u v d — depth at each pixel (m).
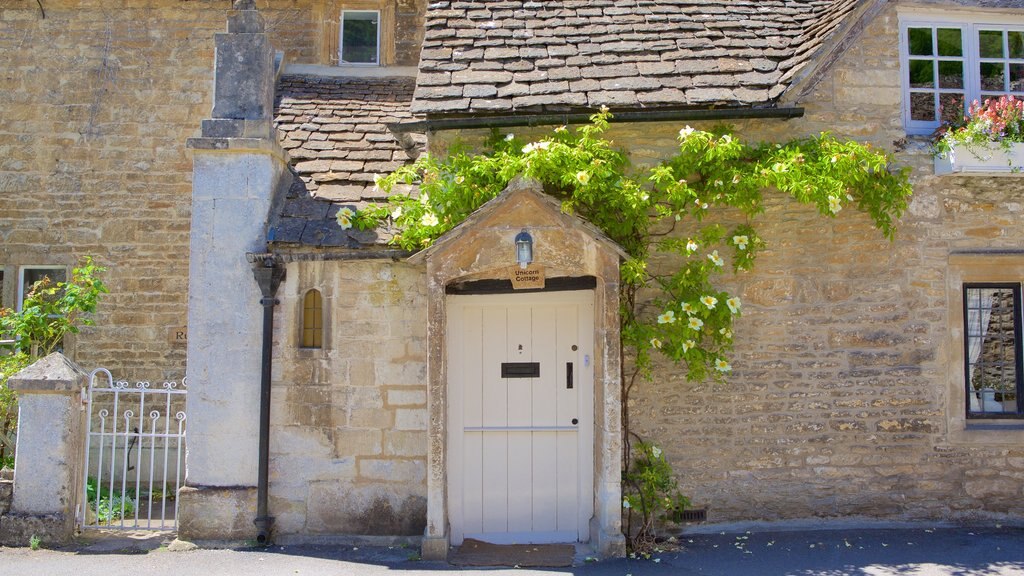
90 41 9.71
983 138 6.71
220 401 6.63
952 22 7.27
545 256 6.18
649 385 6.81
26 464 6.46
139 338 9.38
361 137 7.92
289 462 6.67
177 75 9.68
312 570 5.90
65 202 9.48
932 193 6.96
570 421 6.81
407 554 6.33
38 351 9.05
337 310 6.75
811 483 6.81
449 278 6.23
